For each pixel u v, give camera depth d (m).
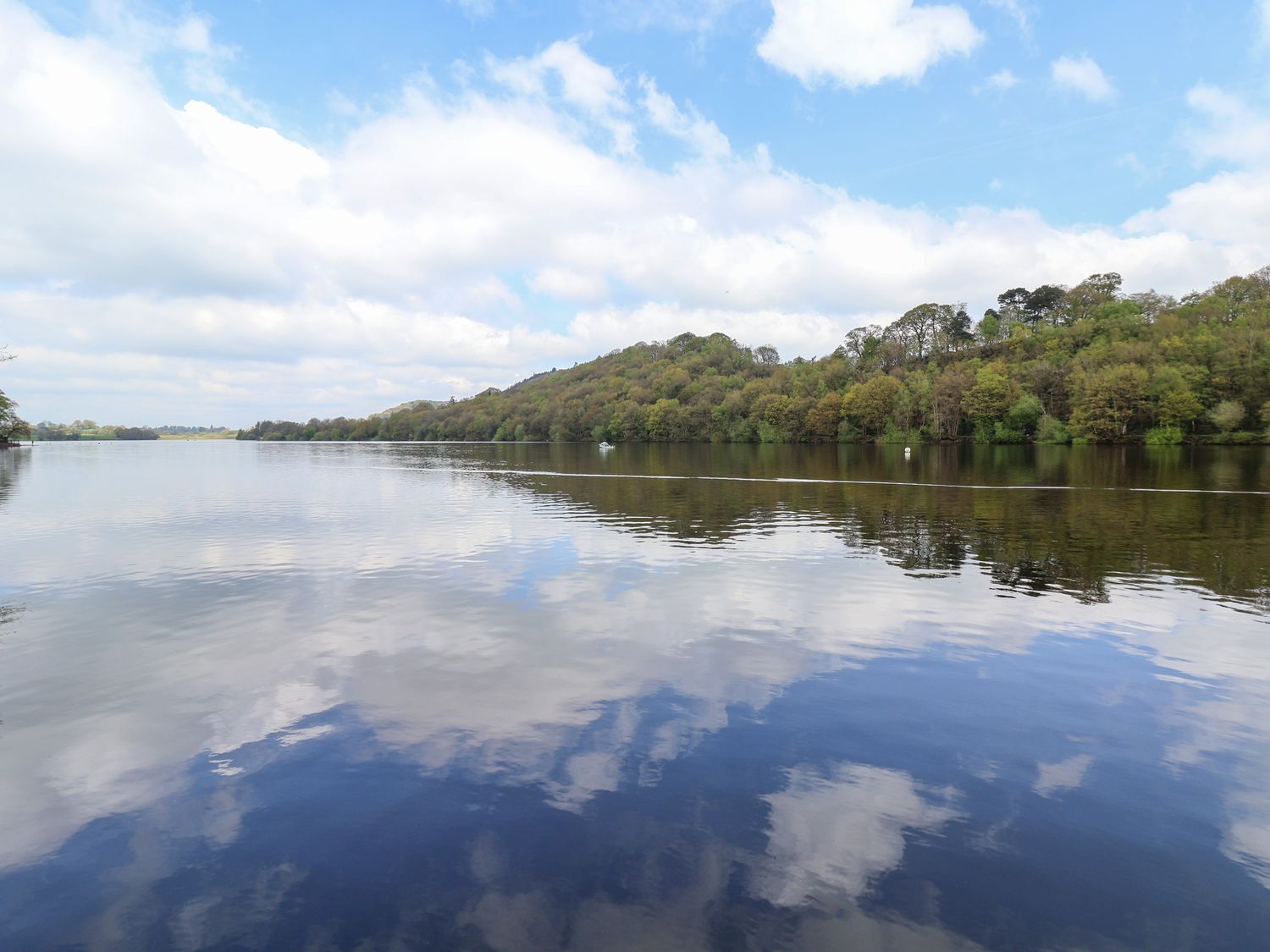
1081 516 33.72
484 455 117.00
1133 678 13.02
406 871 7.55
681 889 7.21
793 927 6.66
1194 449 94.31
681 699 12.00
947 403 127.69
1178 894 7.19
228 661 13.91
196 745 10.38
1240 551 24.91
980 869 7.56
